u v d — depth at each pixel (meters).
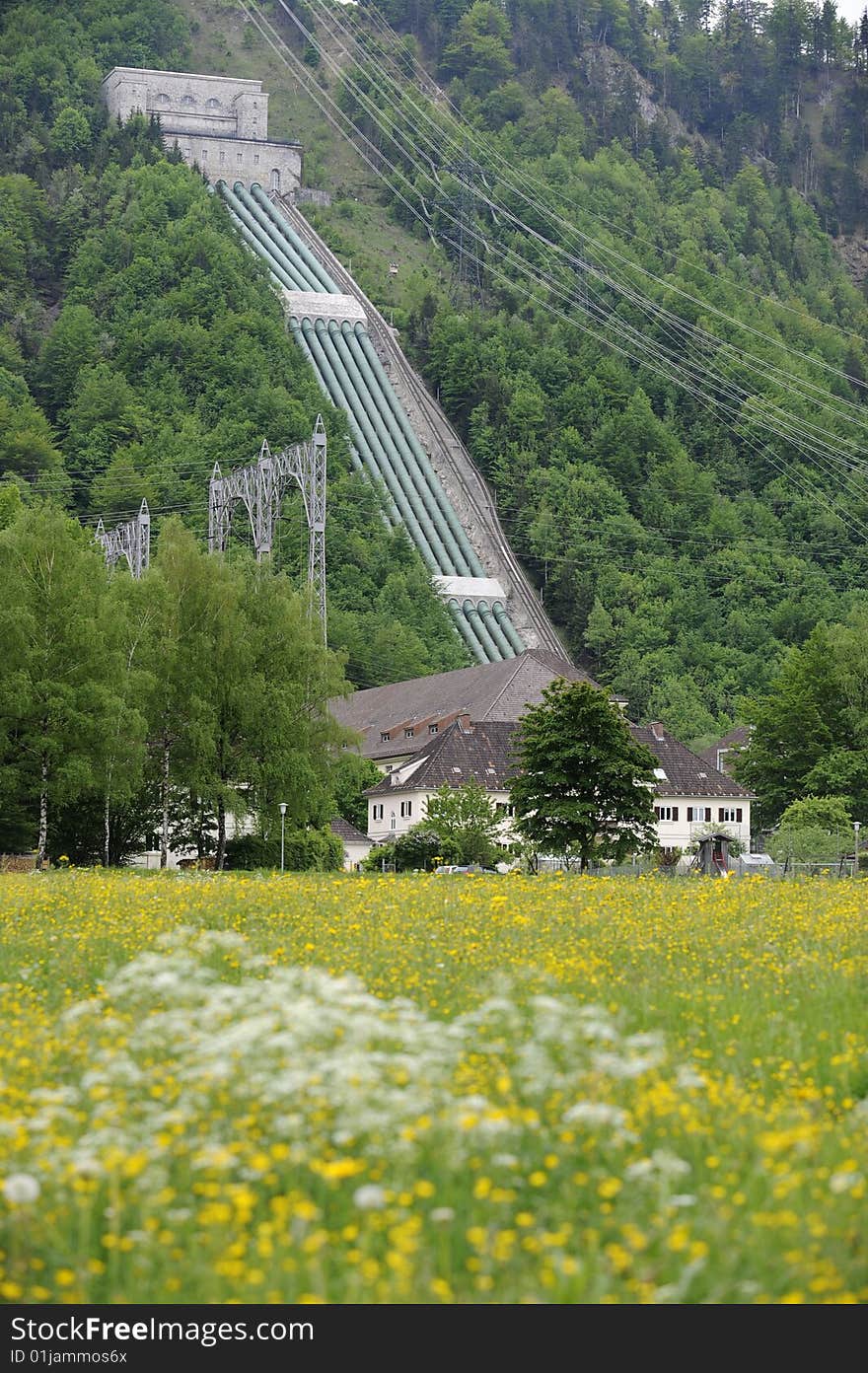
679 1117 16.59
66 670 85.38
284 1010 17.45
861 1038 21.05
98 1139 14.77
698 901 39.09
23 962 28.70
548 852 82.50
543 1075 16.61
